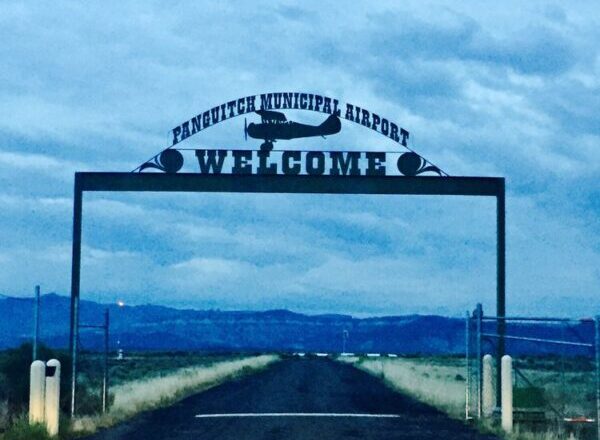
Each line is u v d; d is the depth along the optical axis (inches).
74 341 962.7
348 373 2476.6
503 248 1139.3
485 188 1155.9
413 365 3314.5
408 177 1154.7
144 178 1157.1
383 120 1162.0
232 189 1162.0
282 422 943.0
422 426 903.7
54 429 748.6
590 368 2418.8
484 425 868.0
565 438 787.4
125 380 2151.8
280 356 5137.8
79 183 1143.6
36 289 799.1
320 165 1162.6
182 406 1180.5
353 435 811.4
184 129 1161.4
